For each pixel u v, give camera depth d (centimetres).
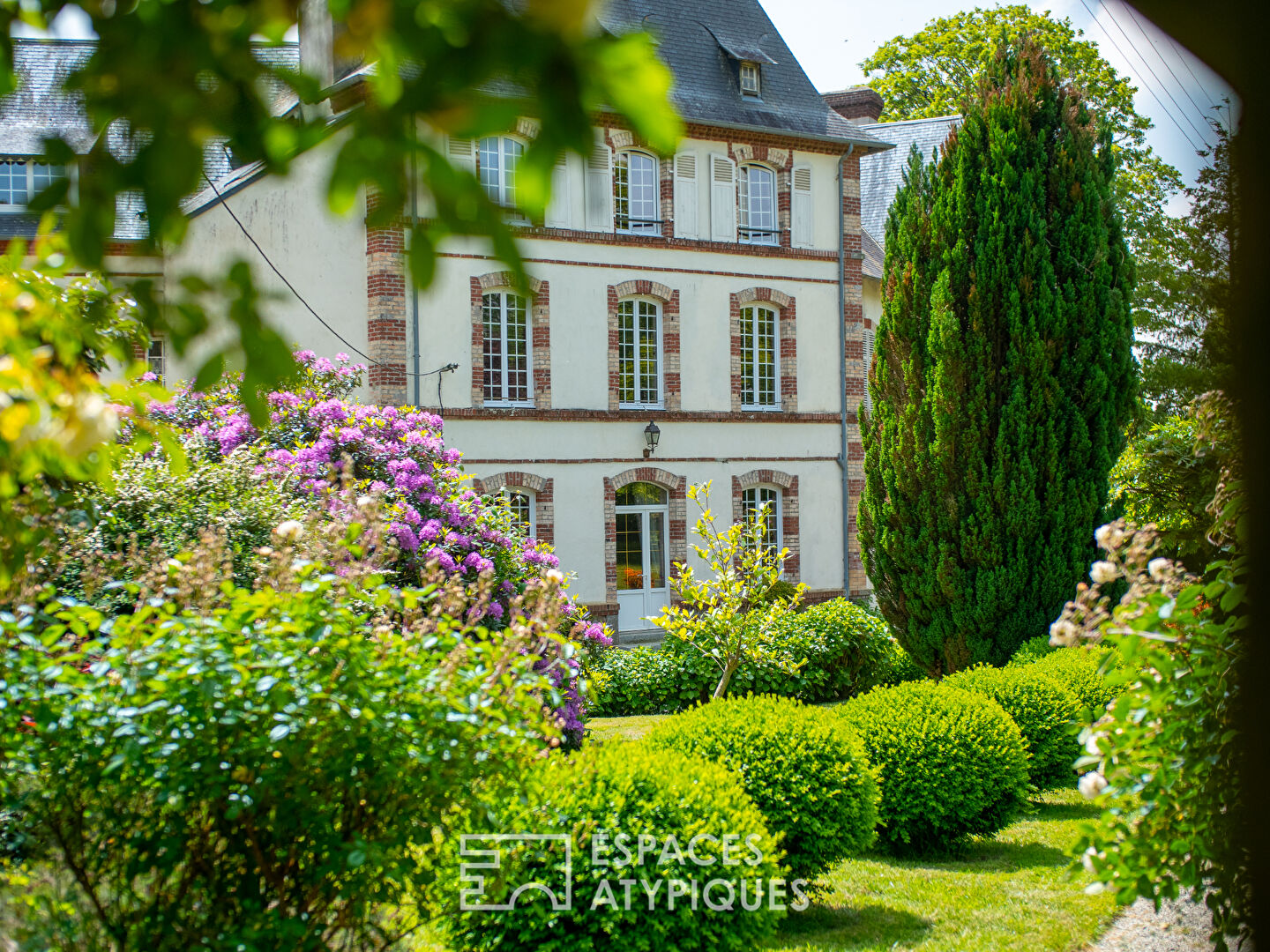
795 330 2516
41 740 392
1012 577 1427
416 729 407
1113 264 1484
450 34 174
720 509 2409
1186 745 431
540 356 2209
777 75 2572
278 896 403
